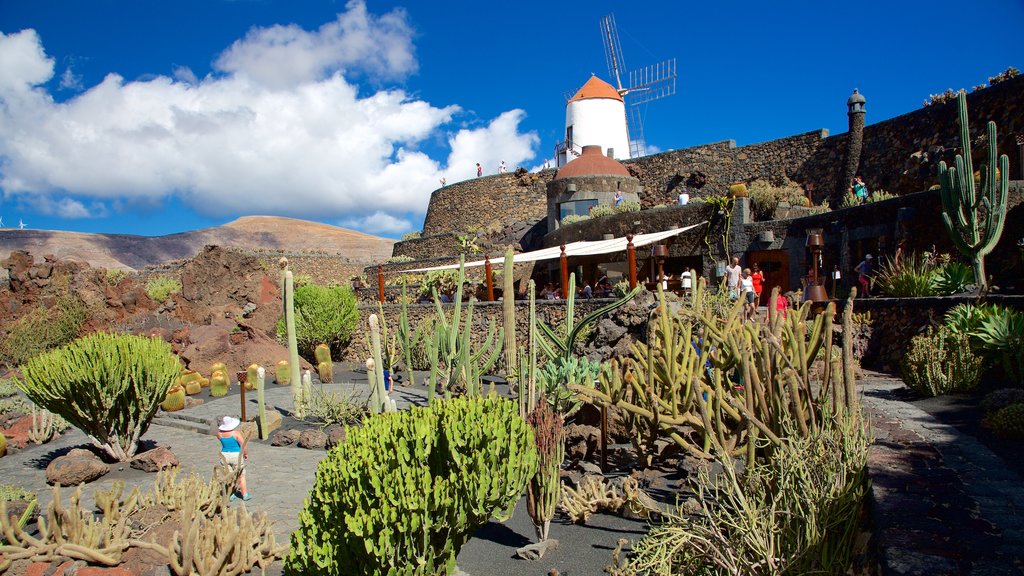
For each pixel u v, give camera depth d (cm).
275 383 1972
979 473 517
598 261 2778
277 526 753
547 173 4344
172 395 1487
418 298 2858
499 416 604
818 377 982
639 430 816
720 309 1496
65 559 609
